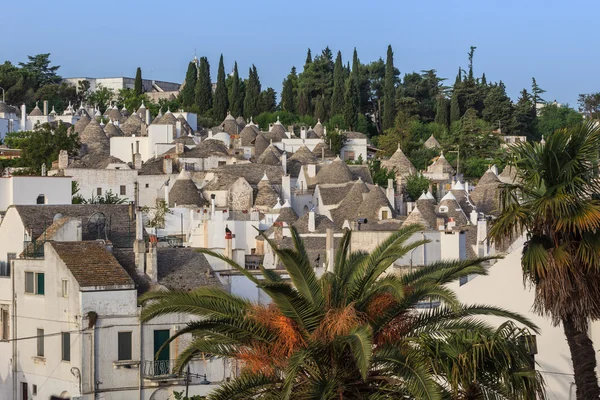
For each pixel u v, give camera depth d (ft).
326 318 118.73
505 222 134.10
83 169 516.32
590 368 131.23
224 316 122.93
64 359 196.24
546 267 130.52
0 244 236.63
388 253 125.70
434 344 122.72
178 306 124.06
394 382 119.85
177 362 124.06
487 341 122.83
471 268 128.77
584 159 133.08
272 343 122.11
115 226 236.43
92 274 195.21
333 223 379.55
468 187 556.92
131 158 597.93
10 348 209.36
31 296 205.67
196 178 534.37
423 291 121.60
